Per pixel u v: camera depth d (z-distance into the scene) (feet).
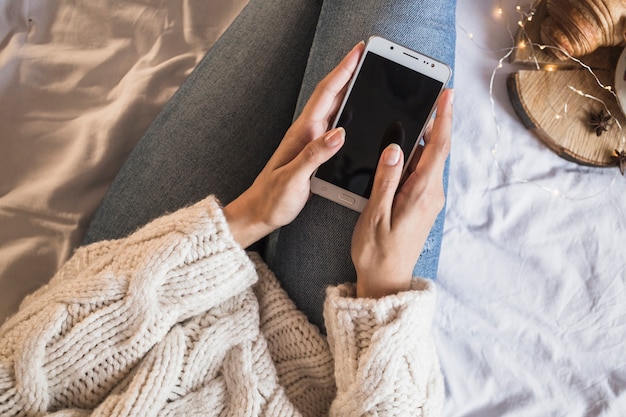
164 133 2.36
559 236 2.91
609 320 2.88
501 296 2.91
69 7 2.94
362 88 2.04
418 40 2.16
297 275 2.18
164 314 1.82
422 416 1.90
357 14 2.19
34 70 2.85
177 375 1.85
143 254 1.85
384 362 1.84
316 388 2.18
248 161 2.34
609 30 2.55
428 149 1.98
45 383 1.74
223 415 1.91
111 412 1.75
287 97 2.39
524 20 2.85
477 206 2.93
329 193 2.11
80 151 2.74
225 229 1.87
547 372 2.87
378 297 1.98
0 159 2.74
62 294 1.81
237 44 2.43
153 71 2.90
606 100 2.77
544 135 2.83
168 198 2.29
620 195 2.91
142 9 3.00
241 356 1.94
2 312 2.57
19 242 2.64
